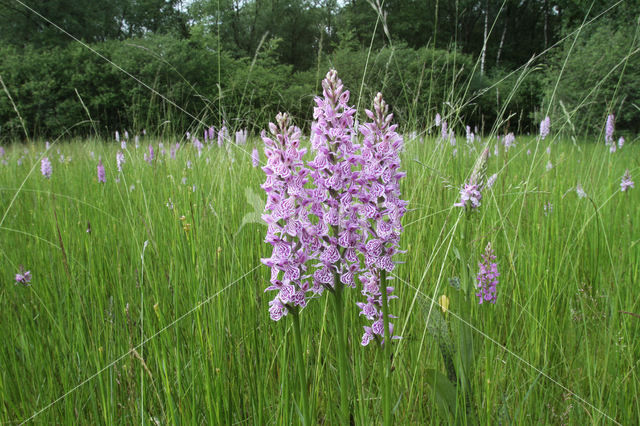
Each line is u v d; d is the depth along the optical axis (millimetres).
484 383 1928
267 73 15969
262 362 2115
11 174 6297
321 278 1419
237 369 2102
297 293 1409
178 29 34875
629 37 14227
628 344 1978
